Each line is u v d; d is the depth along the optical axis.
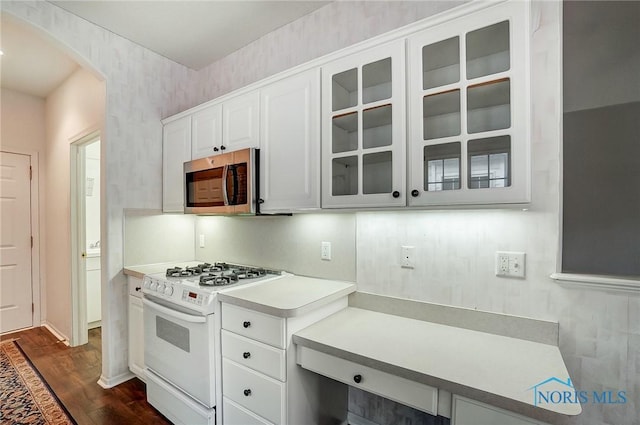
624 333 1.19
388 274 1.71
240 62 2.56
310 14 2.10
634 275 1.17
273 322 1.44
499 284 1.41
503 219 1.40
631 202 1.17
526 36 1.15
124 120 2.44
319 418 1.63
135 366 2.34
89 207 3.87
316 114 1.65
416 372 1.09
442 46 1.34
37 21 1.98
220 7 2.05
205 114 2.26
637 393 1.17
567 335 1.28
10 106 3.42
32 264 3.56
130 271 2.36
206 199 2.16
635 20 1.17
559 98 1.27
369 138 1.54
